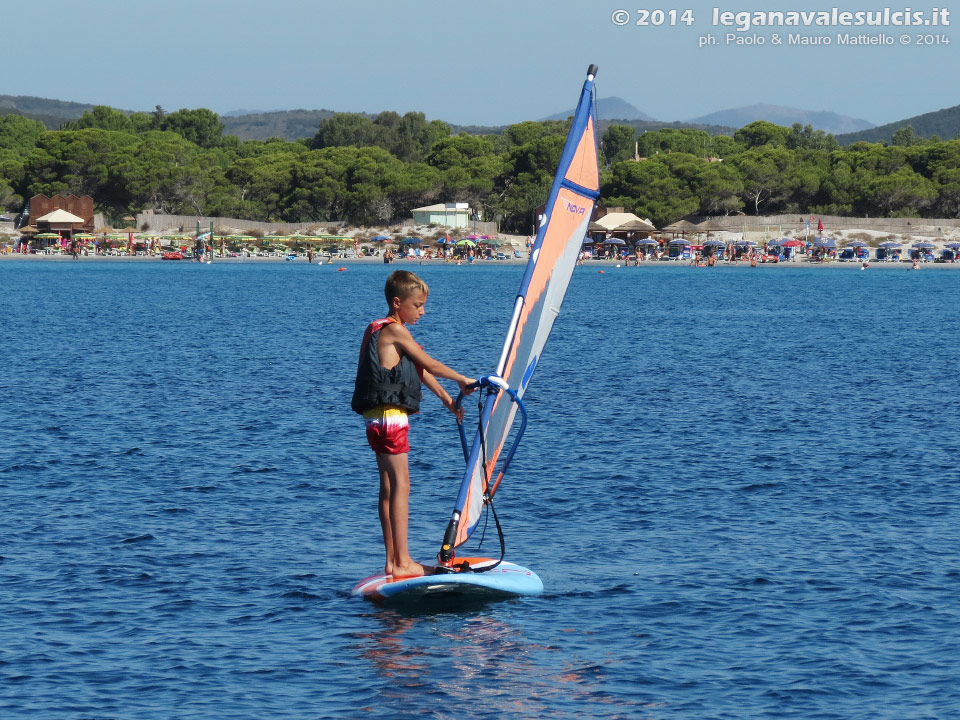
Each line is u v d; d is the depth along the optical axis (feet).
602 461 228.43
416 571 135.23
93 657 113.70
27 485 198.49
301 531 167.12
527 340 134.92
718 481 207.41
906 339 602.44
